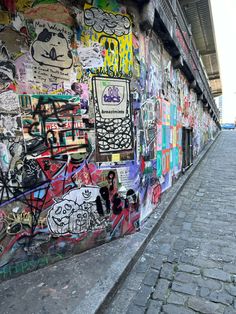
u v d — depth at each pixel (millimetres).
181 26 6828
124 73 3775
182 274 3230
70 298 2625
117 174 3834
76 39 3252
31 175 3035
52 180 3201
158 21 4641
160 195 5633
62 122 3215
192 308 2662
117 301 2785
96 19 3406
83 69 3348
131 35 3822
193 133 10883
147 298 2822
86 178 3500
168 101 6246
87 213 3543
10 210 2922
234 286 2982
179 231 4461
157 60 5195
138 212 4172
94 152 3555
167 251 3785
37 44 2945
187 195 6516
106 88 3594
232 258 3555
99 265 3203
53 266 3207
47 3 2979
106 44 3533
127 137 3916
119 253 3484
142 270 3332
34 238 3109
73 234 3426
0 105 2760
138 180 4156
